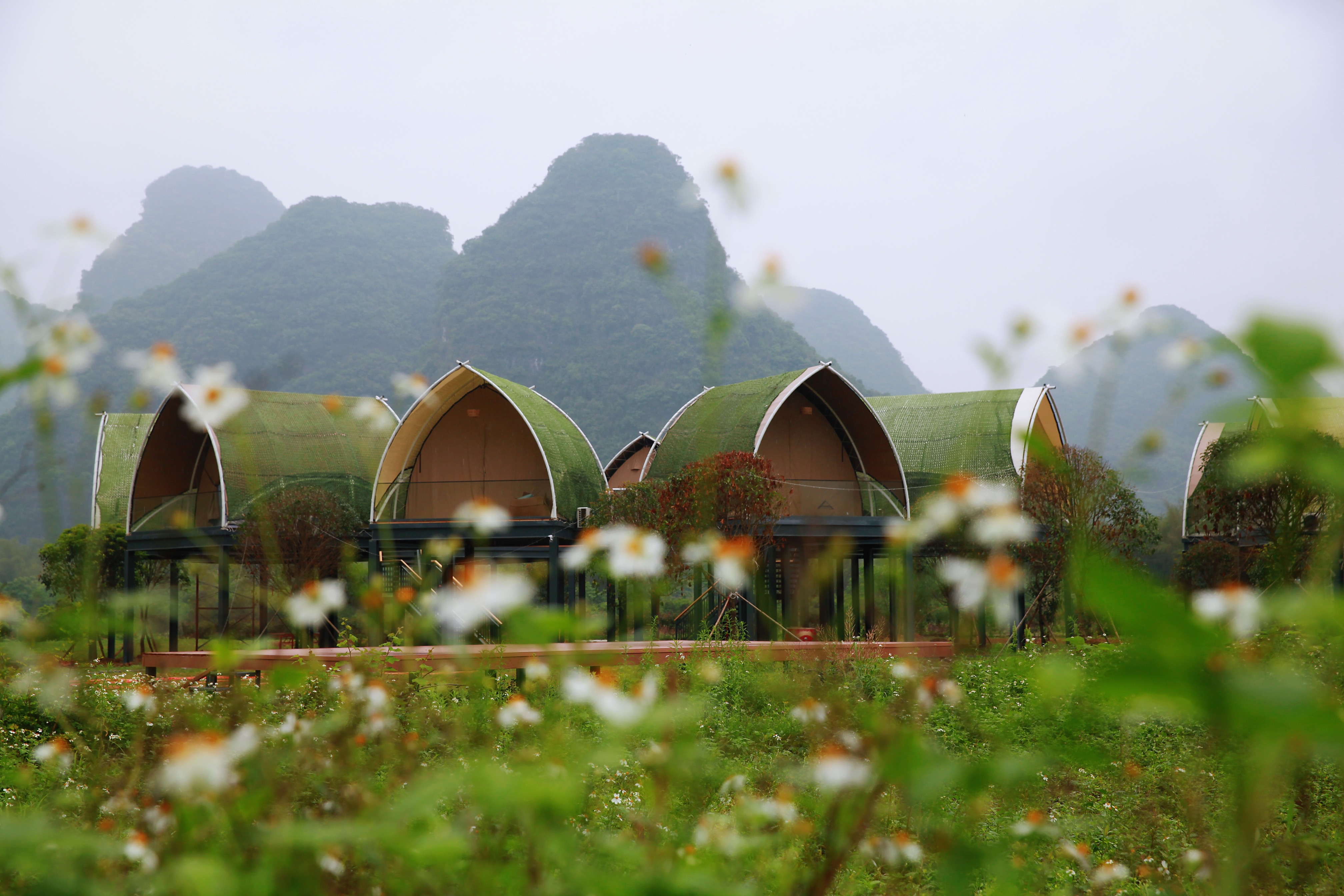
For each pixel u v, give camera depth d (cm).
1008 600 142
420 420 2414
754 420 2322
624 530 177
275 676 251
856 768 164
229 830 196
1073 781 441
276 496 2031
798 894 205
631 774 336
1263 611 118
